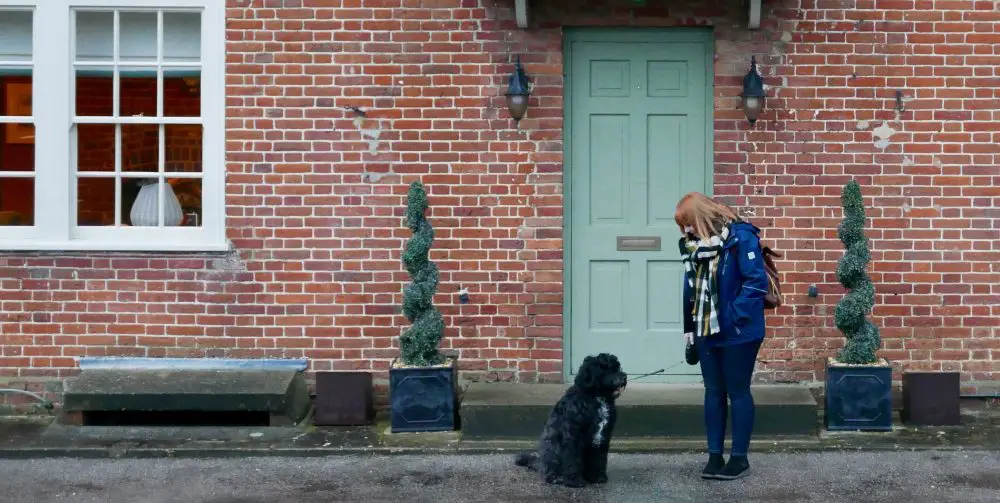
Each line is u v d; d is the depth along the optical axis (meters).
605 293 7.97
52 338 7.84
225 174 7.81
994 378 7.78
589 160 7.94
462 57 7.78
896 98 7.75
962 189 7.75
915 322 7.79
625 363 7.97
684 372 7.96
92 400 7.31
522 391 7.52
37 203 7.83
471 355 7.85
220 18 7.79
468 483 6.38
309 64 7.80
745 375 6.30
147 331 7.84
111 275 7.82
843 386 7.18
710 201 6.32
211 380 7.51
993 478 6.39
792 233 7.77
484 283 7.83
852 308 7.11
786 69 7.75
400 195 7.82
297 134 7.82
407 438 7.18
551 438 6.32
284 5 7.80
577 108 7.93
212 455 6.96
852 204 7.12
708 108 7.89
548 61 7.77
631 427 7.18
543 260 7.81
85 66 7.90
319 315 7.85
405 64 7.79
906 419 7.39
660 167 7.93
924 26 7.74
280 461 6.85
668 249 7.94
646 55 7.91
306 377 7.87
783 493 6.14
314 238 7.83
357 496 6.18
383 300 7.85
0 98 7.93
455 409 7.48
